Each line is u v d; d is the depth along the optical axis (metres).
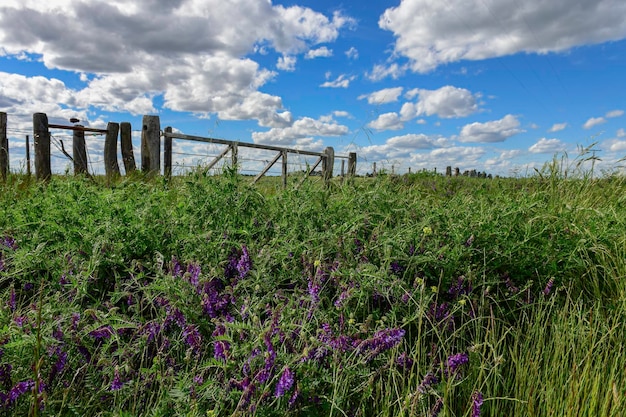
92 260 2.75
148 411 1.93
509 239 3.43
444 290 2.96
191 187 3.71
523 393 2.34
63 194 3.88
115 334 2.17
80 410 1.95
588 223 3.92
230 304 2.60
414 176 10.87
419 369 2.29
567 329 2.80
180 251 3.22
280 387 1.82
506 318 3.03
